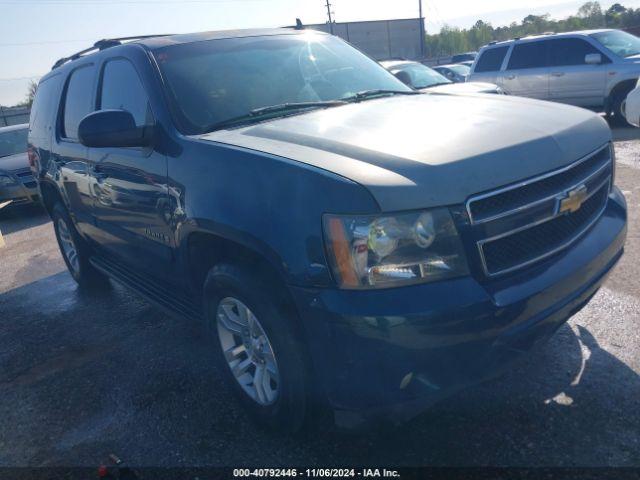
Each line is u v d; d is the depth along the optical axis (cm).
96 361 405
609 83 1094
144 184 336
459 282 224
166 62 353
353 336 221
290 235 236
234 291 276
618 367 314
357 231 220
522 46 1220
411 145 248
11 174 991
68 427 328
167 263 346
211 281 292
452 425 283
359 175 227
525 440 267
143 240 363
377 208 218
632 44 1134
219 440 296
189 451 290
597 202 300
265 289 259
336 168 234
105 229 423
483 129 266
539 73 1184
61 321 493
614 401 286
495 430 276
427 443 273
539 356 333
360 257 220
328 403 250
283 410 270
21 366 418
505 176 236
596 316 372
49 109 518
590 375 309
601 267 280
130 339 435
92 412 340
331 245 224
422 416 291
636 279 417
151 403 340
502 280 236
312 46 410
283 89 360
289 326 254
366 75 405
